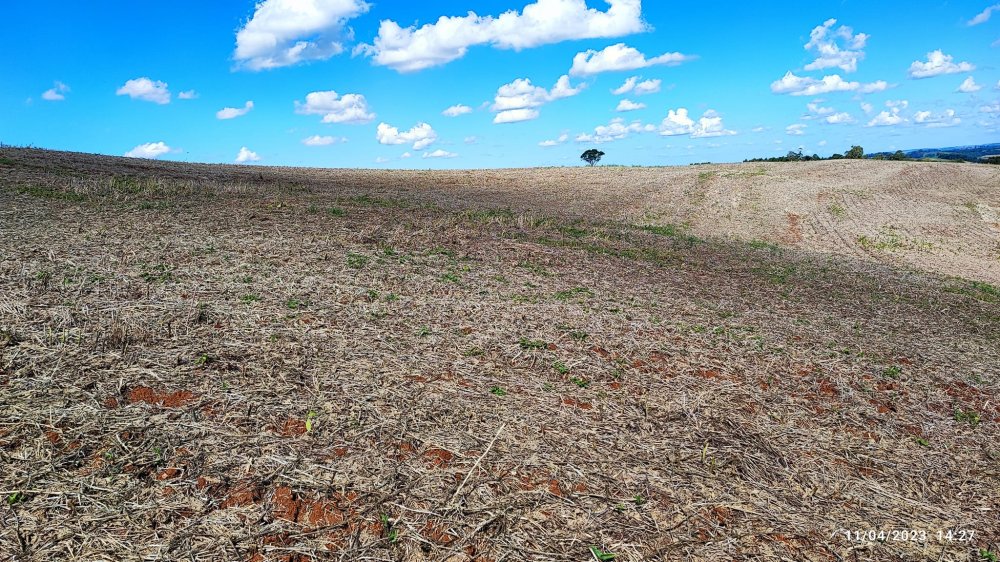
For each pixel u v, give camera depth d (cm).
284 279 711
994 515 388
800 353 663
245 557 276
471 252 1058
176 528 288
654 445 419
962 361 730
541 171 4769
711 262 1392
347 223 1200
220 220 1084
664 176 4216
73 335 470
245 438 364
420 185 3325
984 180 4272
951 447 480
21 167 1673
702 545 321
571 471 373
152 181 1587
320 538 293
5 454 323
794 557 322
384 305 655
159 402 392
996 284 1891
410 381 468
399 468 353
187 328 512
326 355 496
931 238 2659
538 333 619
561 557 300
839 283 1316
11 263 652
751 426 468
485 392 467
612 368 549
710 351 630
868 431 491
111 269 673
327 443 369
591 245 1380
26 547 269
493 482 351
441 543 300
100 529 283
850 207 3203
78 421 359
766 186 3719
